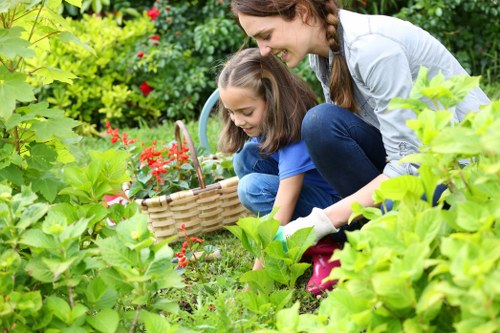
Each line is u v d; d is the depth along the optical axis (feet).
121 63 18.99
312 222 7.09
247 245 7.06
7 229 5.09
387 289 4.06
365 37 7.09
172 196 9.54
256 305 6.52
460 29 18.48
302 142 8.30
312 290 7.74
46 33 6.64
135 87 19.25
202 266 8.75
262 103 8.29
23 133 6.41
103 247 5.04
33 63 18.26
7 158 6.04
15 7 6.41
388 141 7.06
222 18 19.38
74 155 6.98
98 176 5.85
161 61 18.60
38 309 4.97
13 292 4.87
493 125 4.11
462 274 3.76
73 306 5.13
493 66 18.47
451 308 4.38
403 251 4.38
